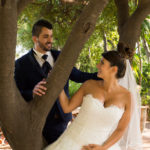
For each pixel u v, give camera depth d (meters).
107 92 2.30
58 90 1.95
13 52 1.62
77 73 2.66
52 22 5.74
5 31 1.52
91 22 1.76
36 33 2.42
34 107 1.99
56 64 1.92
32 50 2.47
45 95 1.94
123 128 2.29
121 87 2.36
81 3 5.01
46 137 2.44
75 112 5.09
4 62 1.60
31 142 2.04
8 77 1.68
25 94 2.27
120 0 3.75
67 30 5.83
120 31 3.73
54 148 2.26
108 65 2.22
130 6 5.30
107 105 2.28
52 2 5.43
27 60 2.43
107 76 2.26
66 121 2.52
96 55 10.73
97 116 2.22
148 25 4.90
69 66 1.88
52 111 2.41
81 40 1.80
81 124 2.26
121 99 2.30
